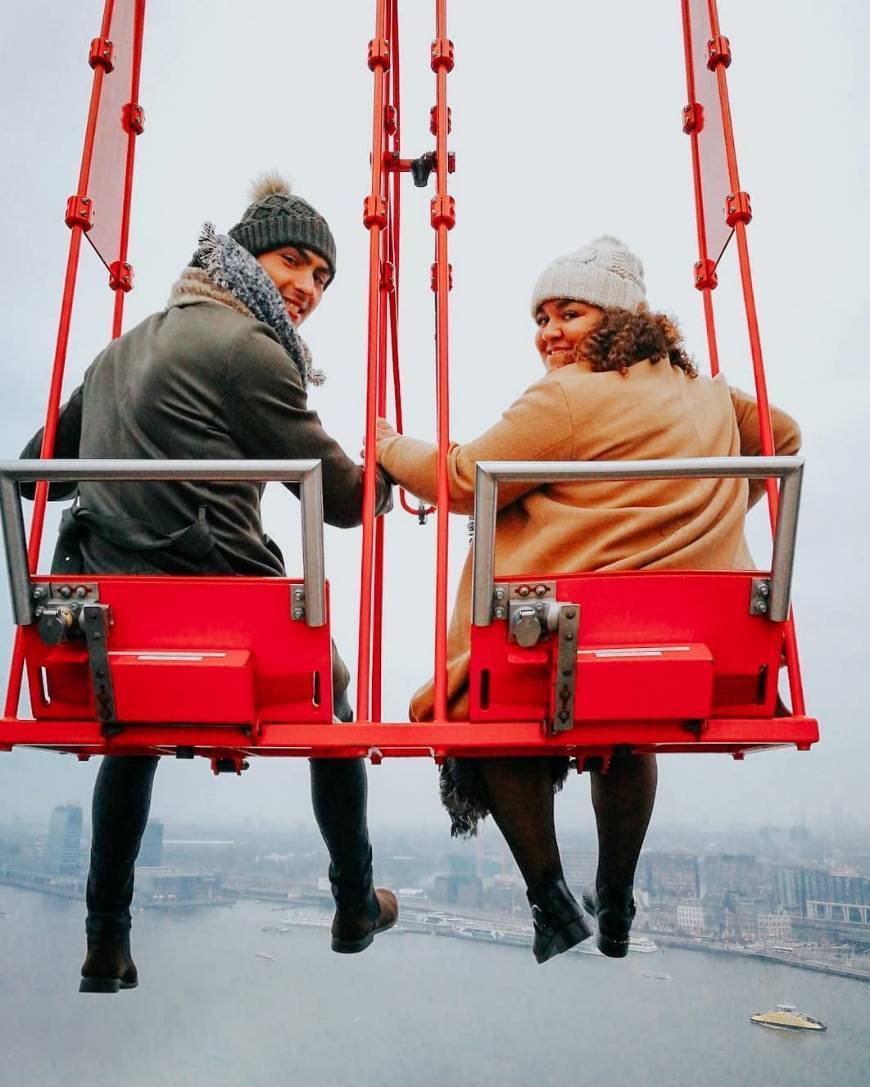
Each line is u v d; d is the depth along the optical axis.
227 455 1.76
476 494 1.36
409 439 1.95
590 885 2.18
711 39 2.06
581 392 1.77
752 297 1.79
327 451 1.79
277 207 2.08
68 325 1.79
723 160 2.38
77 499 1.83
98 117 2.09
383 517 2.23
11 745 1.50
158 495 1.71
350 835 2.07
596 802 1.94
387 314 2.54
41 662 1.41
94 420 1.86
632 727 1.42
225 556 1.72
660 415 1.77
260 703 1.42
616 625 1.41
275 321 1.91
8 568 1.36
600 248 2.04
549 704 1.39
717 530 1.70
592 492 1.75
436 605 1.53
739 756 1.92
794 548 1.38
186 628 1.40
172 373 1.75
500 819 1.75
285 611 1.39
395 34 2.58
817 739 1.44
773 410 2.15
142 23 2.48
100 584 1.39
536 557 1.69
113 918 2.00
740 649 1.43
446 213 1.76
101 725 1.42
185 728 1.42
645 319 1.86
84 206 1.88
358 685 1.49
